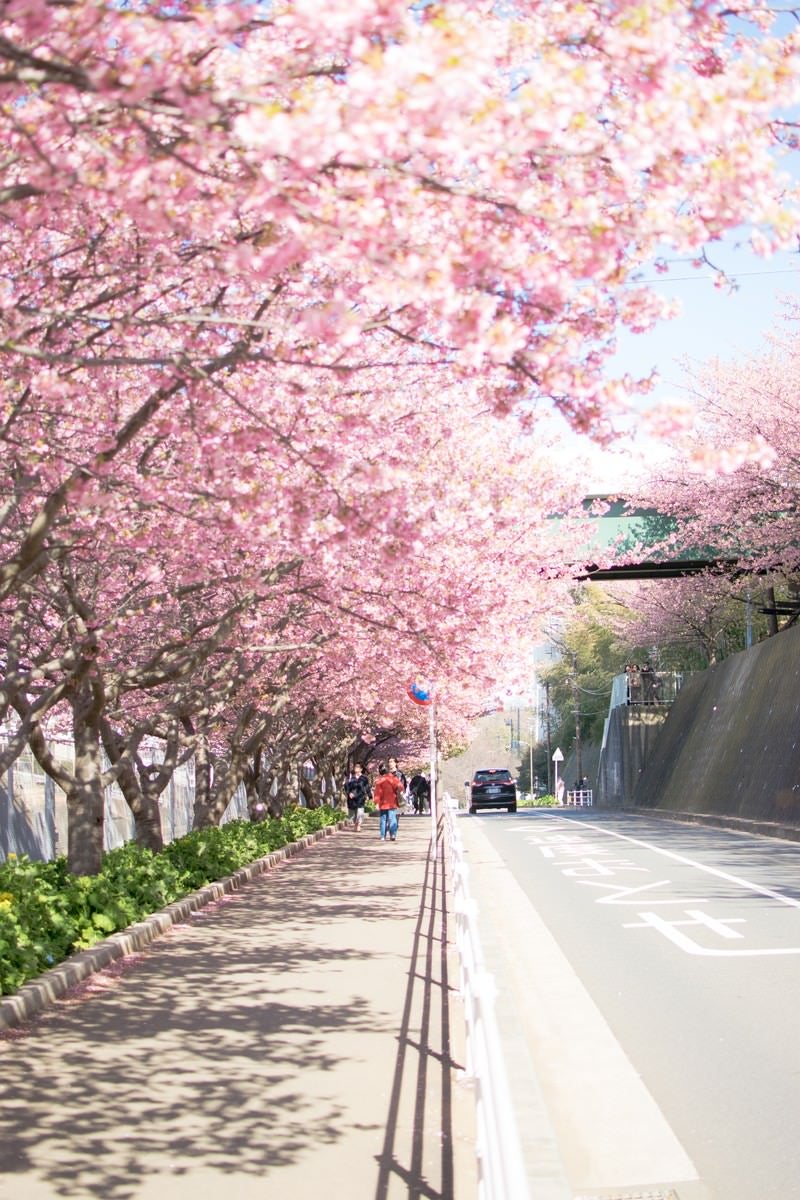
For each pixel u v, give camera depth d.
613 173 6.05
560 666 90.06
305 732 36.59
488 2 6.25
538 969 11.73
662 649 65.06
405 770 89.50
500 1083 3.92
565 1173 5.95
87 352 9.90
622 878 20.00
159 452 11.45
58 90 5.33
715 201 5.56
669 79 4.98
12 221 7.09
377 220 5.09
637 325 6.54
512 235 5.41
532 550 18.83
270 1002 10.44
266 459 8.52
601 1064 8.16
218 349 9.41
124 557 14.02
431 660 18.56
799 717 35.16
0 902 11.74
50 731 23.11
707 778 44.81
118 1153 6.43
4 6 4.44
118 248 8.60
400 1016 9.84
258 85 4.79
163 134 6.14
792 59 5.32
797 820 32.53
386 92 4.31
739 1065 8.01
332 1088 7.67
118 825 30.86
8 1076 8.00
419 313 7.05
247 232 7.88
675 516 41.62
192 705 18.36
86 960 11.70
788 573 41.78
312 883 21.97
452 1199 5.72
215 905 18.14
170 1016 9.87
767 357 36.28
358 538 8.31
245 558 13.41
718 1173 6.07
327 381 9.39
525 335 6.05
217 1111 7.19
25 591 13.88
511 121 4.82
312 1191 5.85
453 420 14.70
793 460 33.91
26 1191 5.86
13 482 10.34
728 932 13.59
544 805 88.38
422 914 16.89
